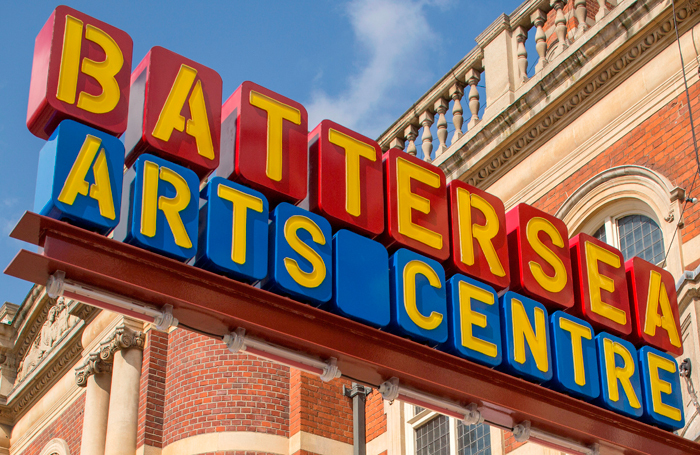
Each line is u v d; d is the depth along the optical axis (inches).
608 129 577.0
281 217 345.7
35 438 876.0
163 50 347.3
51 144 311.4
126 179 328.2
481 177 643.5
